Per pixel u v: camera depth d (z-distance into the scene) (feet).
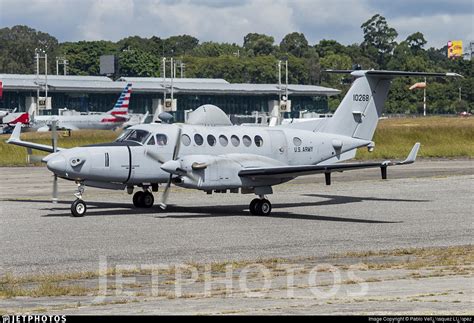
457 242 149.89
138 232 162.91
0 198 232.73
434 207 207.21
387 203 217.15
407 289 102.37
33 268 124.26
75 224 175.01
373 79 223.10
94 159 185.78
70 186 271.49
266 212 191.93
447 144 475.72
